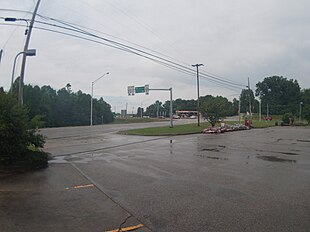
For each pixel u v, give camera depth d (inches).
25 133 469.1
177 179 351.9
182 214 226.4
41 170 416.8
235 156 553.6
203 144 800.9
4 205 249.6
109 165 460.4
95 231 194.1
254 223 206.4
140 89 1777.8
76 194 285.7
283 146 737.6
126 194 285.0
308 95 5049.2
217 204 250.8
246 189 301.4
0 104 444.5
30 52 601.0
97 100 3966.5
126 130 1558.8
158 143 846.5
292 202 255.4
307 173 385.1
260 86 5620.1
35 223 208.1
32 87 2684.5
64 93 3403.1
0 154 437.7
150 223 208.4
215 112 1678.2
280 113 5162.4
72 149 701.9
